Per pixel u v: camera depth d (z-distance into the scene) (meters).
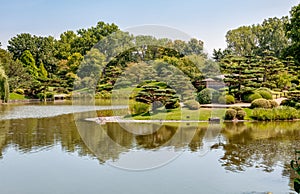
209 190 5.95
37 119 15.98
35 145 9.72
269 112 15.88
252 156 8.45
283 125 14.29
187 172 7.00
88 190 5.97
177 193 5.81
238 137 11.23
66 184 6.30
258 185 6.20
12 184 6.31
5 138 10.85
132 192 5.86
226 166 7.48
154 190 5.96
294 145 9.87
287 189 5.98
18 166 7.50
